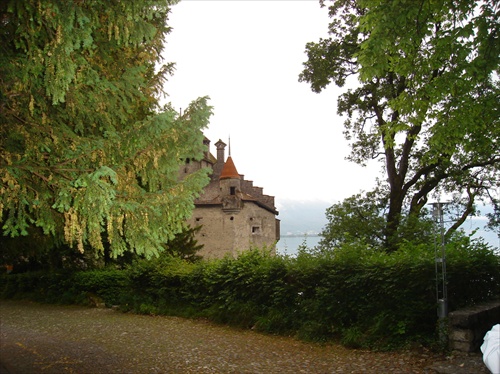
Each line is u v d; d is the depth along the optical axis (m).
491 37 8.98
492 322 7.04
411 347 7.16
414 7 8.70
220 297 10.77
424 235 12.84
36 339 9.20
